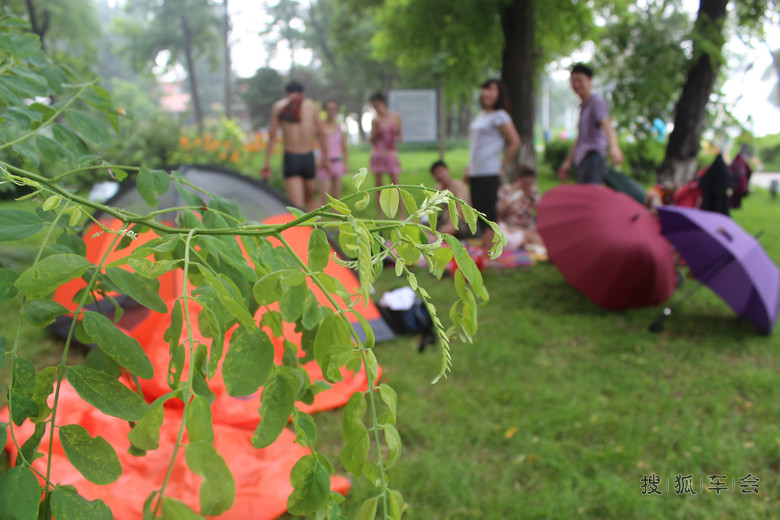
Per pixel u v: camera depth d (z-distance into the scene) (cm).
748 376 368
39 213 96
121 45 5062
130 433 58
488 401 329
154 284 83
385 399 79
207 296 78
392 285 537
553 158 1836
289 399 78
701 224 434
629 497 245
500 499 245
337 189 944
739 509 243
